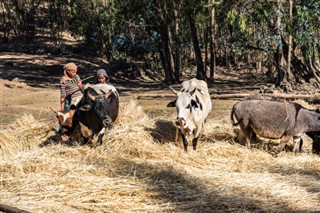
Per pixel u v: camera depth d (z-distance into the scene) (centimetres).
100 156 1056
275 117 1150
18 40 5362
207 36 3956
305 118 1152
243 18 2669
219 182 917
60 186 879
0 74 3897
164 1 3391
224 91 2992
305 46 2880
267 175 972
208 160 1073
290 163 1061
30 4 5366
